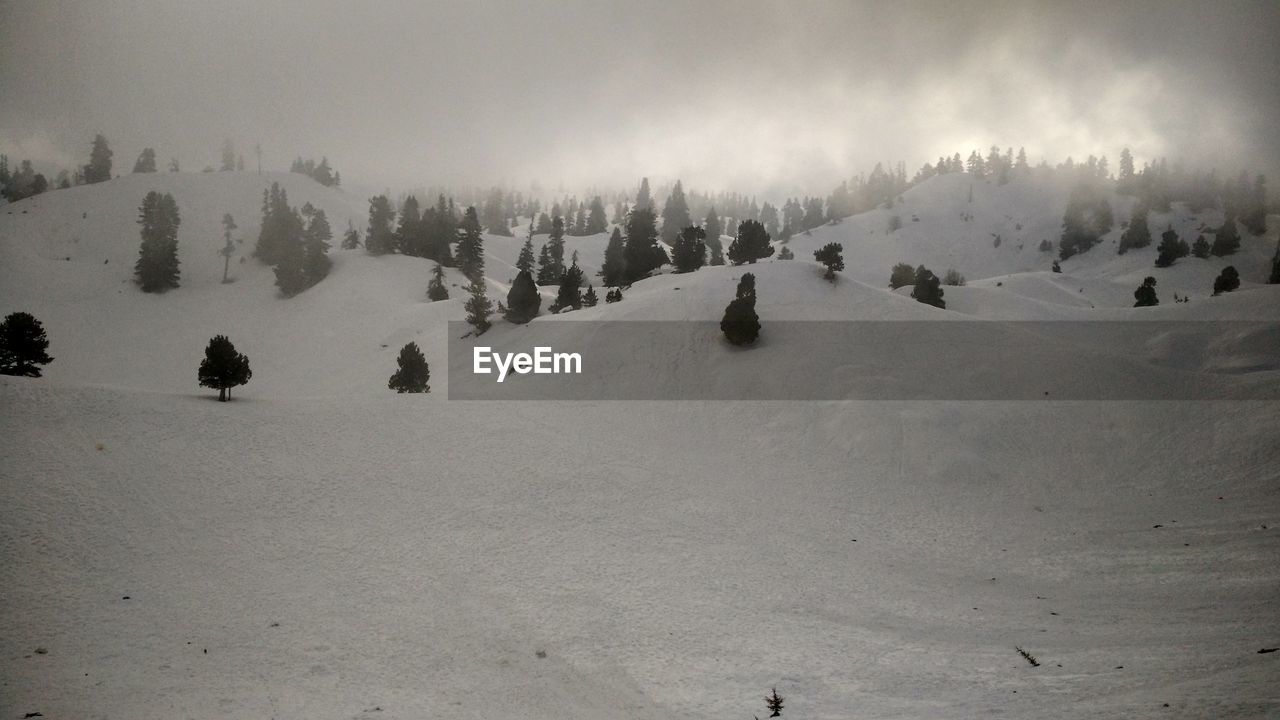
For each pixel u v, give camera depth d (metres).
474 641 17.95
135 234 147.25
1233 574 22.22
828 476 35.84
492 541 25.11
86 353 98.00
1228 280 78.50
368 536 24.66
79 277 125.38
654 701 14.77
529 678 15.99
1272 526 26.83
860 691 14.68
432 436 35.53
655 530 27.45
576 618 19.53
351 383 76.88
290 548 23.17
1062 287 132.25
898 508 31.80
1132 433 39.38
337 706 14.30
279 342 99.69
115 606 18.64
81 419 30.66
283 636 17.70
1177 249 165.25
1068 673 14.70
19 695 14.23
